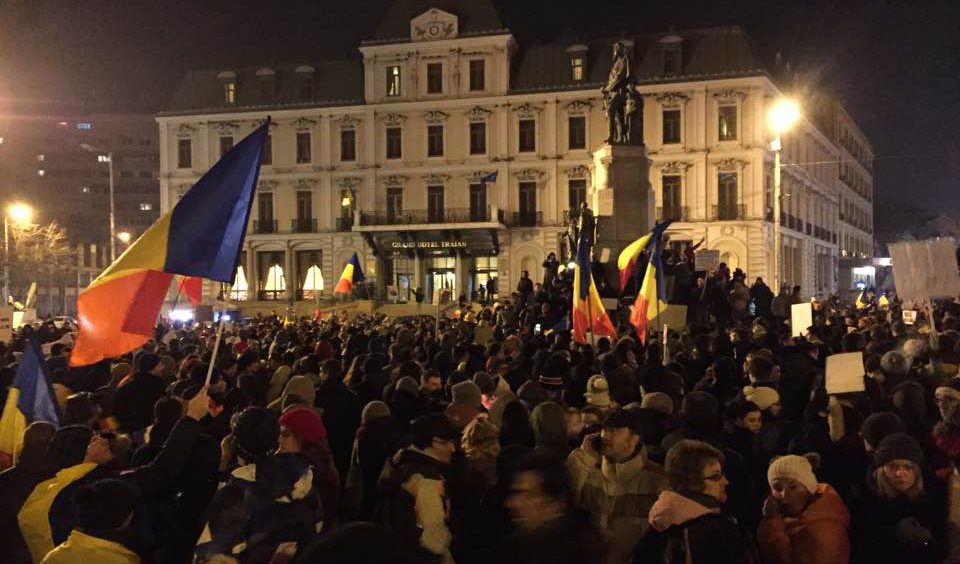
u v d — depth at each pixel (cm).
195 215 634
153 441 648
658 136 5016
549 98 5150
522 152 5222
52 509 486
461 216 5294
